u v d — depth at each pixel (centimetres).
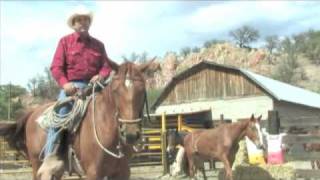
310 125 1544
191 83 4759
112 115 575
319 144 1520
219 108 4525
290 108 4166
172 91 4903
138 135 543
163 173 2058
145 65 557
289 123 1593
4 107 4466
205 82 4644
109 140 578
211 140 1586
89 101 615
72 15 635
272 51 13175
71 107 629
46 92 5506
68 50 644
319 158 1470
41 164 681
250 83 4319
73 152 619
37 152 683
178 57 12862
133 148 587
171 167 2023
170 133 2030
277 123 1611
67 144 624
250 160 1723
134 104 541
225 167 1540
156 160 2269
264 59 12700
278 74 10638
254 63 12700
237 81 4416
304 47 12544
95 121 592
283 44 13088
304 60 12006
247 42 13825
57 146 622
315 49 12144
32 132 696
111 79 580
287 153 1559
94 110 598
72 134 618
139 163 2208
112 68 566
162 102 4981
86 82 646
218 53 13400
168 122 3080
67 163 633
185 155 1739
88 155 595
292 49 12619
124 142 556
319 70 11150
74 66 643
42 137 671
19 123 730
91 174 591
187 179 1828
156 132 2300
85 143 598
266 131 1753
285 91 4284
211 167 2105
